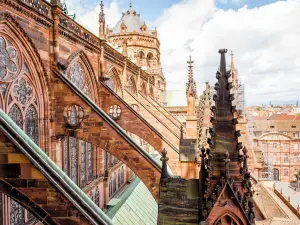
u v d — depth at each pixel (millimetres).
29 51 19875
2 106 17469
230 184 11445
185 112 92500
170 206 12539
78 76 28203
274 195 53812
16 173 10227
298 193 110375
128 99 42781
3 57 17609
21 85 19438
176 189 13453
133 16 101625
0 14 16812
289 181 135000
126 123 31797
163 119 48188
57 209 10336
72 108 26438
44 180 10242
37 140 21516
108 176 35156
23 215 19031
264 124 145625
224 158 11727
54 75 22703
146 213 33125
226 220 11516
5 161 10188
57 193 10258
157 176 21531
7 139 10102
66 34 24484
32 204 10383
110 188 37594
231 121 12164
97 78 32188
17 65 19031
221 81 12492
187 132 36688
